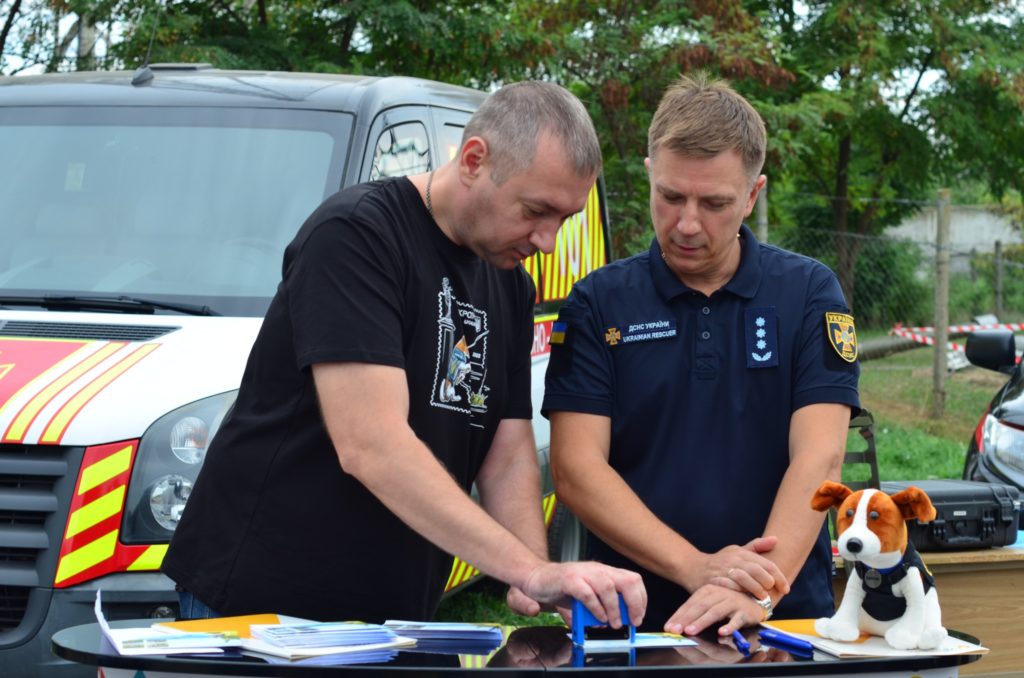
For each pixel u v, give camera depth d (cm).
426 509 236
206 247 436
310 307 249
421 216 263
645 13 1408
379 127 467
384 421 241
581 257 632
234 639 221
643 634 242
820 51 2066
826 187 2625
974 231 3462
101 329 403
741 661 217
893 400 1452
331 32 1303
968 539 367
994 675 365
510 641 231
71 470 356
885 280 1859
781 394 296
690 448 297
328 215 256
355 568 262
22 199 457
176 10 1148
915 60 2259
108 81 499
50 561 353
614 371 304
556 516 616
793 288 300
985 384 1567
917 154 2392
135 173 457
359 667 203
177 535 275
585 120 251
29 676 351
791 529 279
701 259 288
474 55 1260
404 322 257
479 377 274
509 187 247
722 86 286
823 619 235
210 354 390
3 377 375
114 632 226
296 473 261
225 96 477
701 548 295
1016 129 2352
